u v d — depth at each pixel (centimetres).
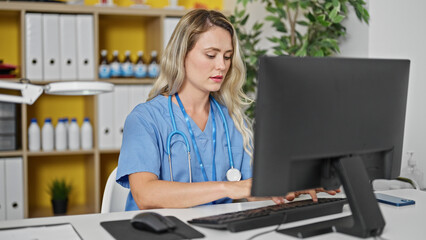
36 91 131
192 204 137
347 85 112
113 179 165
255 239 107
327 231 112
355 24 255
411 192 162
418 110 254
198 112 174
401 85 124
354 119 115
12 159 288
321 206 127
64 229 116
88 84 133
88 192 324
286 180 109
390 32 249
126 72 311
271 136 105
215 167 172
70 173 335
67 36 293
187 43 164
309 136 109
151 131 161
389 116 122
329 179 116
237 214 119
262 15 327
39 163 328
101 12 294
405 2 251
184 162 166
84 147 303
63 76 294
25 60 287
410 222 123
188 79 169
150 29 325
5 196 288
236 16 286
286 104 105
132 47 338
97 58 298
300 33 297
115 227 117
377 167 126
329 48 266
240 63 177
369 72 116
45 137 299
